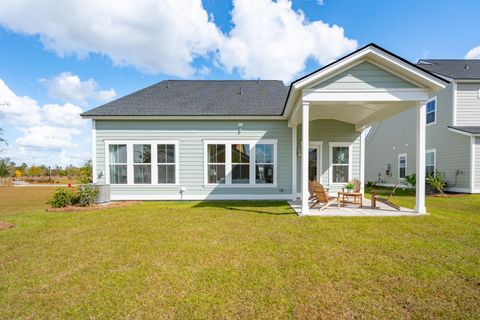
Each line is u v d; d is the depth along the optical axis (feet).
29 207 31.91
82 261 12.57
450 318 7.73
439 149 48.21
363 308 8.25
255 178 35.06
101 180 34.83
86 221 21.53
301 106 25.68
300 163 35.45
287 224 19.80
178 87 42.83
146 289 9.66
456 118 44.93
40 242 15.71
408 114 56.80
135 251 13.88
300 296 9.02
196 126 35.17
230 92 41.19
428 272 10.93
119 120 34.91
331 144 36.65
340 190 36.45
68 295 9.31
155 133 35.12
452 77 44.75
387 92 22.61
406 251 13.53
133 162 35.06
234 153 35.17
